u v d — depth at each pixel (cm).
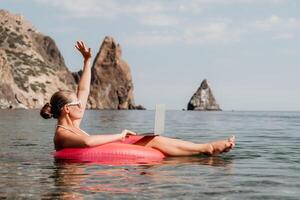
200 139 1391
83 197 440
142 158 748
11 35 17438
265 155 864
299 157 829
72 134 780
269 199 439
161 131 802
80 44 845
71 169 637
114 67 16050
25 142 1147
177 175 583
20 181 535
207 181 538
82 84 845
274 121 3912
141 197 441
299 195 458
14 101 11725
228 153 885
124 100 16112
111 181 534
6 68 11844
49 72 16000
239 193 466
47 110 796
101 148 756
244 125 2812
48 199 432
